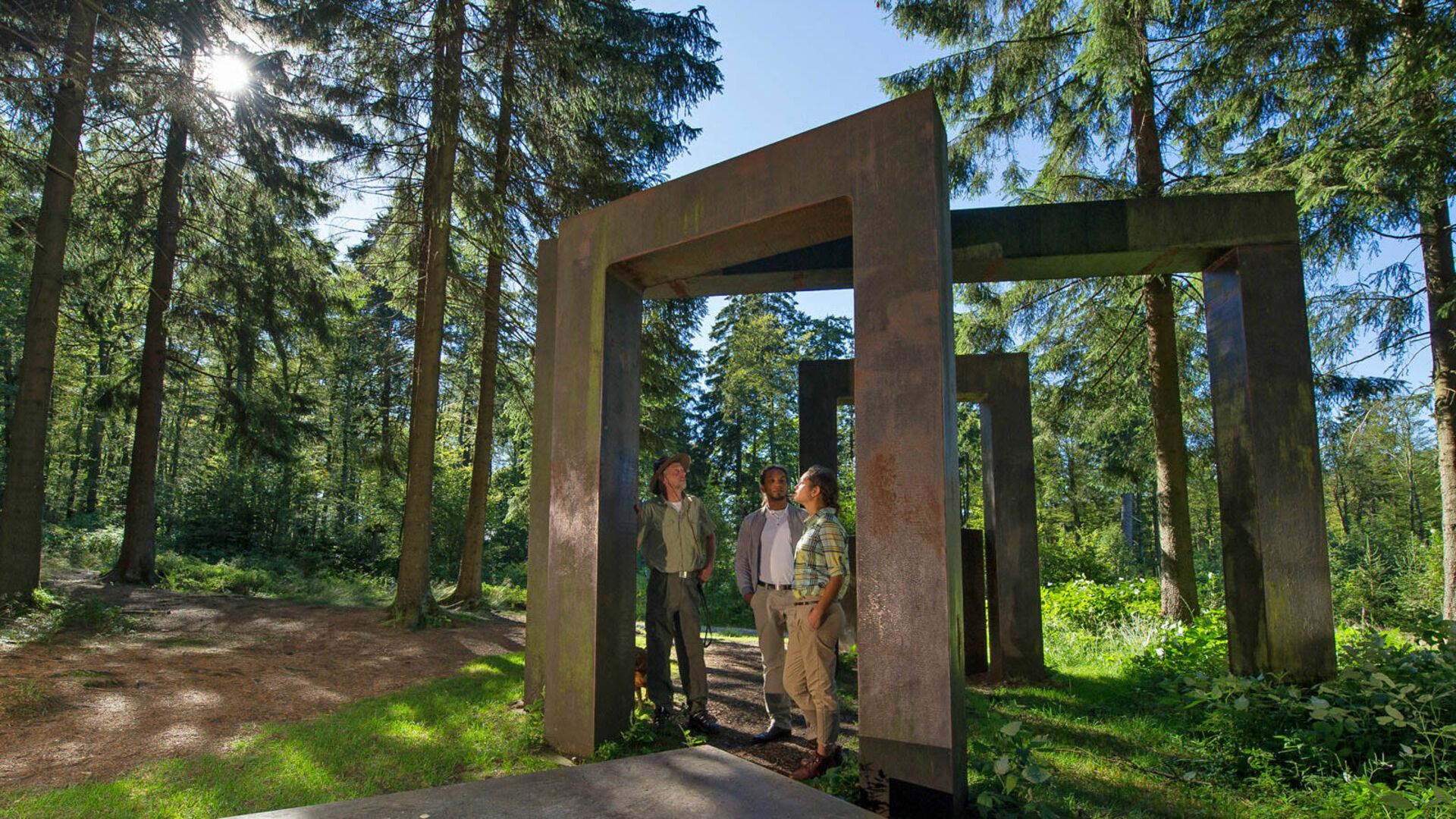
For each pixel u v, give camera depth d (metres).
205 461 21.81
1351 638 5.55
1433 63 6.19
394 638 8.21
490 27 9.47
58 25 8.34
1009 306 9.91
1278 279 4.64
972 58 9.07
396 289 11.41
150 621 8.63
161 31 8.73
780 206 3.62
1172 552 8.42
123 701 4.94
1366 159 6.20
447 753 3.90
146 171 11.73
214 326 12.85
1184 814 3.10
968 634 6.83
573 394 4.32
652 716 4.38
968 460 30.61
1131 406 9.84
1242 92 7.56
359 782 3.45
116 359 14.88
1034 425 10.42
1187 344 9.78
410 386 12.34
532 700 4.89
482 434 11.21
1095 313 9.75
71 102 8.95
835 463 7.03
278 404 13.71
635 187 11.53
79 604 8.58
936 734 2.94
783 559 4.22
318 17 8.92
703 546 4.70
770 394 29.97
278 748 3.95
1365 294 8.45
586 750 3.91
